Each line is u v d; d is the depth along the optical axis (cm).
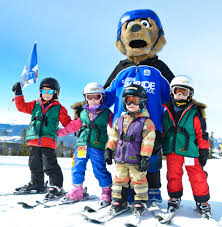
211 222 248
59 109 379
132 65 362
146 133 276
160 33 367
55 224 229
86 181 509
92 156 324
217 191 428
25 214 259
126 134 280
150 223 240
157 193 306
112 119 352
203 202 272
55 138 366
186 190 435
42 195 354
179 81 294
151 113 320
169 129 297
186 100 296
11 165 775
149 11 364
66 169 760
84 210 277
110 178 323
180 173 289
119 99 341
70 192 322
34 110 379
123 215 263
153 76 342
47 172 350
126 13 371
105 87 386
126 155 272
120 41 376
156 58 377
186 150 280
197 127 284
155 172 307
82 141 328
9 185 436
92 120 334
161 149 316
